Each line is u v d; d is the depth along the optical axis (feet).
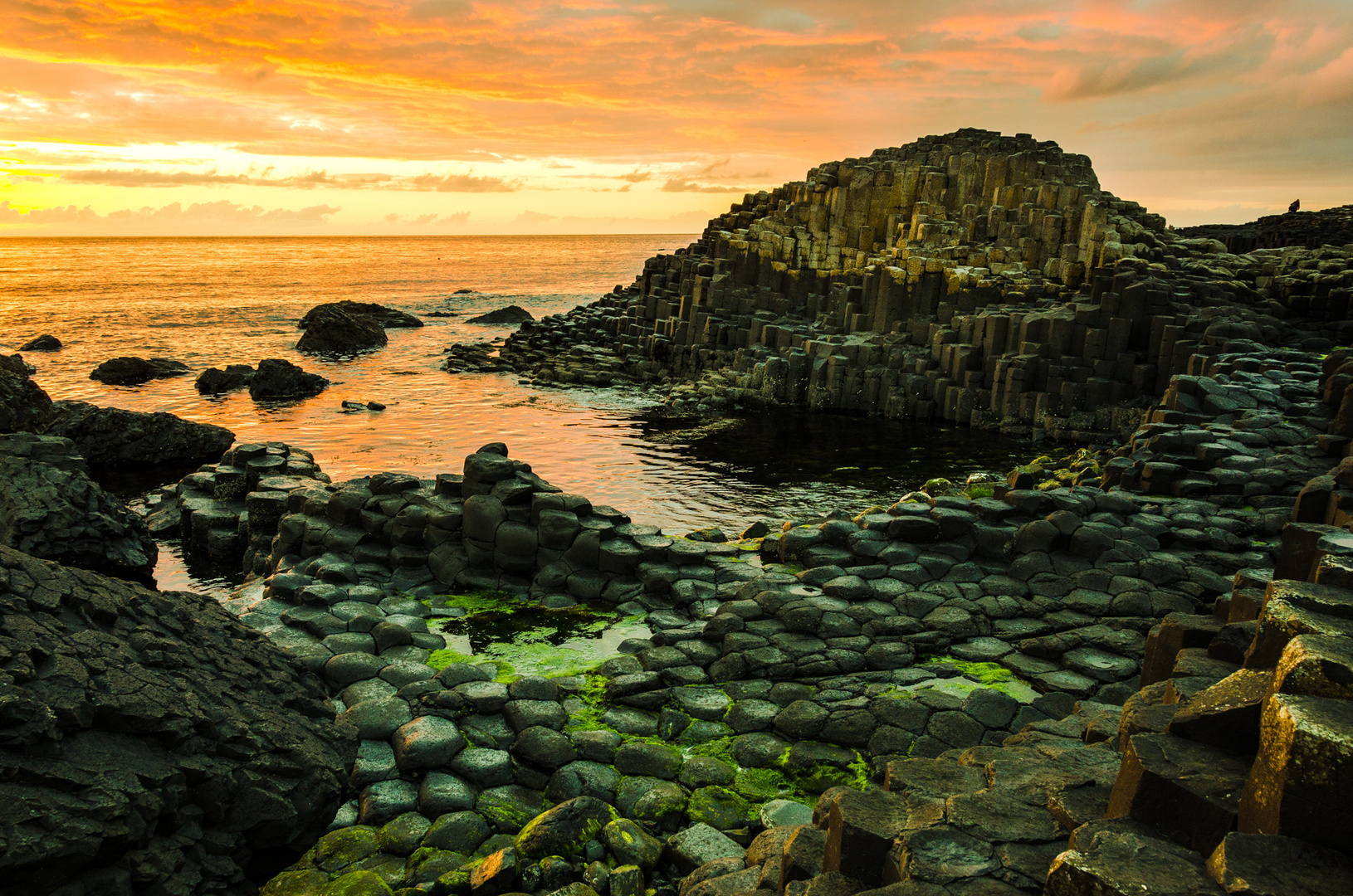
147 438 95.71
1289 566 26.66
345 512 47.26
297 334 217.36
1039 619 38.04
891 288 139.54
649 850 23.20
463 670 32.73
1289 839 12.06
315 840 24.47
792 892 16.92
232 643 29.40
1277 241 183.52
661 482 88.63
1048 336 115.96
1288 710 12.51
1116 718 23.63
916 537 44.24
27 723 19.51
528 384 153.07
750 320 158.71
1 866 17.30
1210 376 85.25
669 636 36.94
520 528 44.45
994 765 20.01
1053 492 47.60
